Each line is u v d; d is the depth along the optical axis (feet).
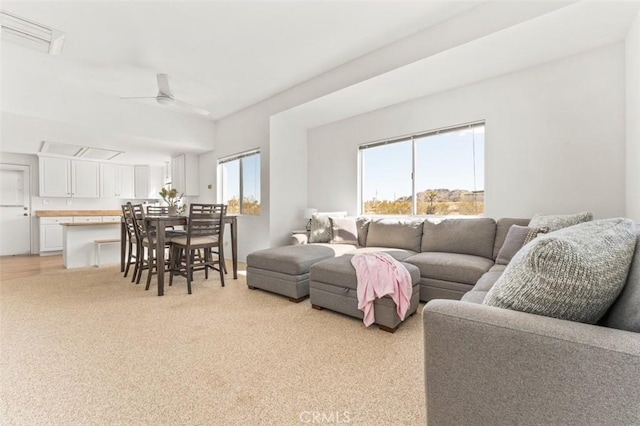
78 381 4.97
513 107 10.05
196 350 6.06
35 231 19.88
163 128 16.03
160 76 11.76
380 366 5.45
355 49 10.33
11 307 8.68
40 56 10.48
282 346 6.23
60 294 10.00
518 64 9.55
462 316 2.64
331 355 5.86
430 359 2.79
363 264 7.63
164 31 9.12
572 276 2.40
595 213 8.69
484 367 2.51
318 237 13.28
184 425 3.99
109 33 9.18
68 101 12.64
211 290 10.59
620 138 8.29
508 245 8.23
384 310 7.02
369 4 8.03
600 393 2.08
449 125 11.53
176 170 20.56
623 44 8.19
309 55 10.70
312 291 8.60
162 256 10.10
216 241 11.34
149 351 6.02
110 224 15.80
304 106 13.34
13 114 11.38
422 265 8.75
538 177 9.61
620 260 2.68
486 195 10.64
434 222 10.73
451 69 9.87
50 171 20.08
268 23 8.81
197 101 15.26
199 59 10.87
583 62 8.82
